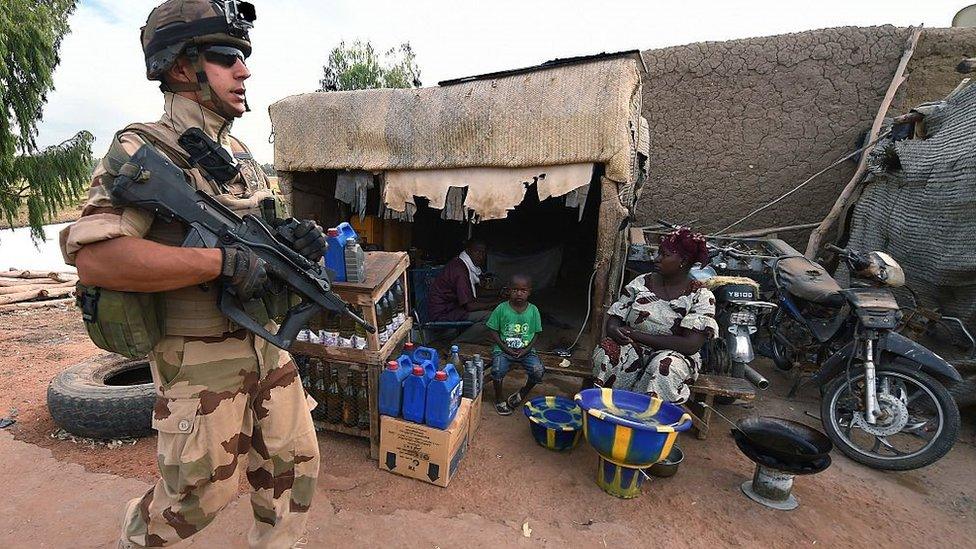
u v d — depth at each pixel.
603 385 3.23
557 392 3.91
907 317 3.71
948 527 2.42
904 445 3.22
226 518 2.24
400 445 2.63
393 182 3.85
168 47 1.31
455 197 3.75
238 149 1.65
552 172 3.43
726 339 3.52
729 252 4.27
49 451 2.78
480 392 3.25
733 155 5.84
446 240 7.89
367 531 2.22
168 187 1.23
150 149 1.21
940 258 3.56
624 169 3.26
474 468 2.78
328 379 2.92
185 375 1.40
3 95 8.02
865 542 2.29
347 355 2.67
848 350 3.14
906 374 2.91
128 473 2.59
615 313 3.27
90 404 2.81
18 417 3.17
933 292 3.78
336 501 2.43
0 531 2.15
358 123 3.87
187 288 1.38
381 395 2.68
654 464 2.65
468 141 3.56
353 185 4.11
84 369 3.26
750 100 5.69
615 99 3.22
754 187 5.83
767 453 2.52
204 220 1.31
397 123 3.76
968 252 3.31
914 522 2.45
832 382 3.17
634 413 2.70
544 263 7.16
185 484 1.38
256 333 1.46
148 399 2.92
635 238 4.95
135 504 1.53
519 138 3.43
